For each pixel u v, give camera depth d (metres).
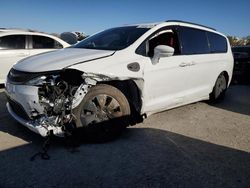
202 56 5.80
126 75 4.15
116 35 5.00
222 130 4.91
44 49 8.52
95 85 3.99
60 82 3.74
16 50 8.03
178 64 5.06
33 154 3.70
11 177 3.14
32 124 3.77
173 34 5.23
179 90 5.25
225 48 6.91
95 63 3.96
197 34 5.87
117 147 3.99
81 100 3.80
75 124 3.89
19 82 3.86
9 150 3.79
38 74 3.75
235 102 7.13
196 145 4.20
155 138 4.39
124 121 4.22
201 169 3.46
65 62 3.90
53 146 3.93
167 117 5.51
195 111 6.04
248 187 3.11
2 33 7.95
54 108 3.71
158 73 4.66
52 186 3.00
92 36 5.46
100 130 4.05
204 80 5.98
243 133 4.80
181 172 3.37
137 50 4.47
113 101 4.11
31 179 3.12
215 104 6.77
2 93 7.38
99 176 3.22
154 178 3.21
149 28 4.91
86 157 3.65
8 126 4.66
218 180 3.22
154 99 4.75
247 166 3.59
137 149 3.95
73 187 3.00
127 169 3.39
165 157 3.74
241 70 10.80
